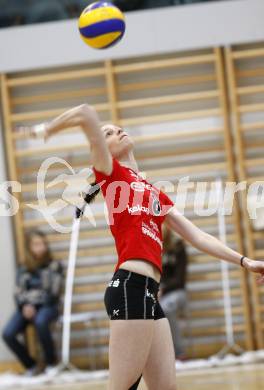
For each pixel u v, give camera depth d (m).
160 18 18.12
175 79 18.36
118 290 5.93
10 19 18.45
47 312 16.77
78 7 18.31
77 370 16.39
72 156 18.36
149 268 6.02
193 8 18.08
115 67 18.27
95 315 17.44
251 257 17.56
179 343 16.41
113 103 18.12
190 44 18.05
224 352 16.75
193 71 18.42
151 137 18.16
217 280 17.78
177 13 18.11
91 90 18.45
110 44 7.00
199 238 6.71
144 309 5.89
